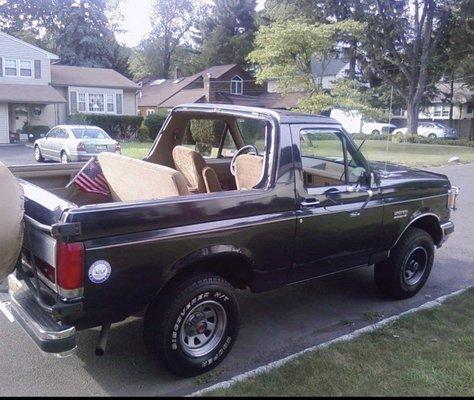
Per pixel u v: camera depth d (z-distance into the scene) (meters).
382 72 33.00
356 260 4.66
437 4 30.48
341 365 3.71
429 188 5.18
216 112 4.69
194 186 4.85
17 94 30.42
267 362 3.83
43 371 3.65
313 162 4.47
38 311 3.21
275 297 5.22
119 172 4.38
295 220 3.98
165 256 3.30
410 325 4.43
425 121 45.84
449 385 3.45
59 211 2.94
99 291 3.05
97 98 35.53
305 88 26.12
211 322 3.69
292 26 24.55
